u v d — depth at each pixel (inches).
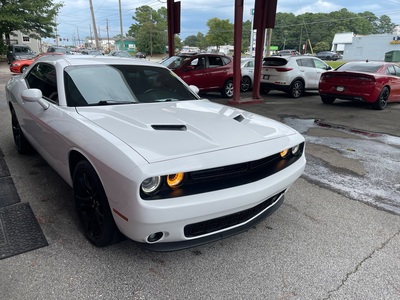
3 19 1050.1
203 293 83.0
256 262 96.0
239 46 361.1
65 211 120.3
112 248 99.3
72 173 105.9
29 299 78.6
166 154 80.0
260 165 94.5
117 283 85.0
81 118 102.6
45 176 151.5
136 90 131.0
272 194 95.1
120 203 79.0
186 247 84.7
